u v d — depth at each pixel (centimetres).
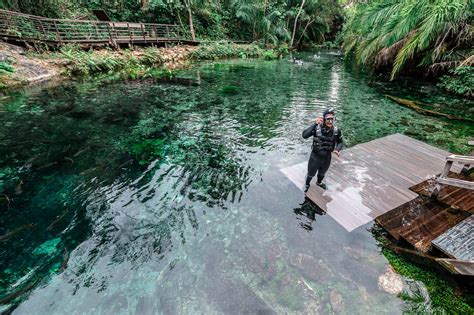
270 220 391
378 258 321
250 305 273
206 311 268
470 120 829
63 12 1712
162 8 2141
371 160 545
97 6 2014
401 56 1030
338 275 301
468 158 347
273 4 2838
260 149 637
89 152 599
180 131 734
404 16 963
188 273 311
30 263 324
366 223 373
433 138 707
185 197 452
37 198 443
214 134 721
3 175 503
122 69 1498
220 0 2786
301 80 1442
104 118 799
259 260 325
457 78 1122
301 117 873
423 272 301
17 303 275
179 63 1842
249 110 932
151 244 354
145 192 466
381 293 279
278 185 477
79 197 448
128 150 615
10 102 890
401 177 480
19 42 1252
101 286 296
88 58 1358
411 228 353
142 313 268
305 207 414
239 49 2359
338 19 3703
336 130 403
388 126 795
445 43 1140
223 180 502
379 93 1184
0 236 364
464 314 254
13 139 645
